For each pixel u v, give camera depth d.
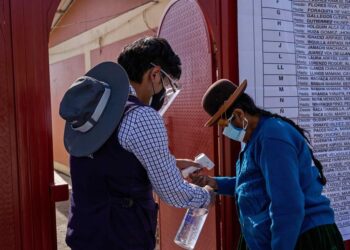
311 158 1.77
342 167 2.62
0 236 1.85
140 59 1.59
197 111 2.61
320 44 2.52
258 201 1.74
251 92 2.34
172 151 2.97
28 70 1.88
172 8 2.90
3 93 1.83
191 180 2.21
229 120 1.80
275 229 1.57
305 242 1.71
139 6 5.81
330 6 2.54
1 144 1.83
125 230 1.48
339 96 2.59
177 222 2.83
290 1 2.43
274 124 1.70
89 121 1.48
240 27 2.31
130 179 1.47
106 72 1.59
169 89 2.03
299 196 1.58
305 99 2.48
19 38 1.86
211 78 2.43
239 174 1.84
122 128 1.45
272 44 2.38
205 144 2.54
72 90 1.48
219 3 2.35
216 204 2.48
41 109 1.91
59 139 9.26
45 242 1.93
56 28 9.68
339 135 2.60
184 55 2.76
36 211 1.91
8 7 1.84
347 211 2.63
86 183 1.52
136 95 1.61
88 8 7.70
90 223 1.50
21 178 1.87
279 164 1.61
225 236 2.43
